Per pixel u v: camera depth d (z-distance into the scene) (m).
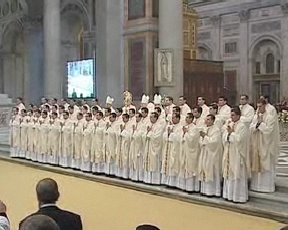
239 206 9.09
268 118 9.45
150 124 11.31
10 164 15.60
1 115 24.39
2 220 4.24
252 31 24.92
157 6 21.97
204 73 22.91
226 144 9.46
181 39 17.67
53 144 14.55
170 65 17.48
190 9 23.30
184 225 8.15
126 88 22.91
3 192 11.09
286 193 9.45
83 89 26.77
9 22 32.72
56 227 2.76
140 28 22.12
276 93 24.14
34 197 10.51
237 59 25.64
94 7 27.70
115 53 23.19
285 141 18.22
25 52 31.66
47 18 24.91
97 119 13.02
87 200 10.14
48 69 24.89
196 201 9.82
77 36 30.42
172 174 10.67
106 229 7.96
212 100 23.14
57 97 24.89
